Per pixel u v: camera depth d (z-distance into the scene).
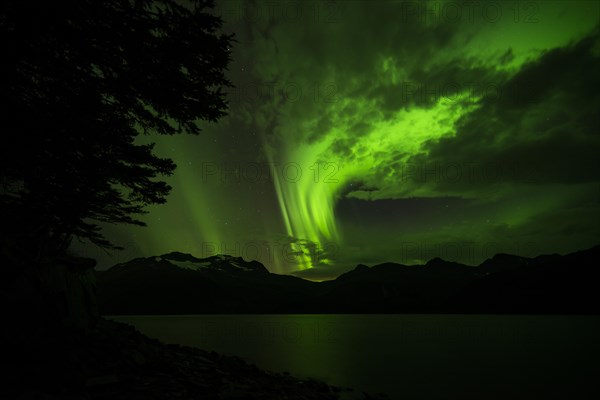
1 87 7.06
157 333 42.12
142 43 7.81
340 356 22.55
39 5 6.59
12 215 9.29
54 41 7.55
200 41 7.96
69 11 6.95
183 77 8.59
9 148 7.54
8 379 5.54
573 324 66.44
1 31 6.67
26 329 6.96
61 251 11.89
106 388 6.62
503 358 21.86
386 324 75.94
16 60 7.07
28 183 9.02
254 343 31.36
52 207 9.66
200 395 7.34
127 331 13.43
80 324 9.64
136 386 7.10
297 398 9.09
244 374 11.51
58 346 7.38
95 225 13.45
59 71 7.69
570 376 15.64
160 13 7.99
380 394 11.36
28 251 8.94
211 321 95.88
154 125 9.55
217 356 14.64
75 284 11.09
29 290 7.60
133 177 10.09
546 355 23.44
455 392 12.47
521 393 12.45
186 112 9.05
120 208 12.73
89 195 10.18
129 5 7.75
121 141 9.20
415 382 14.20
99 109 8.16
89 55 7.71
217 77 8.80
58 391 5.70
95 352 8.20
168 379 8.13
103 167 9.16
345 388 12.44
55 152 8.31
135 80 8.13
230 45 8.41
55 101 7.77
